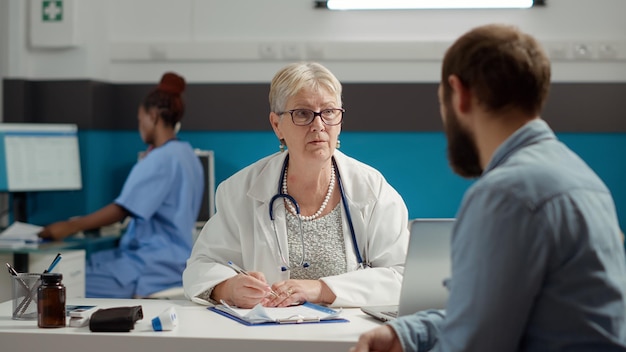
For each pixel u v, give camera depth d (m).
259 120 4.98
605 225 1.34
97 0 5.01
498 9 4.83
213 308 2.19
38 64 5.02
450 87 1.46
